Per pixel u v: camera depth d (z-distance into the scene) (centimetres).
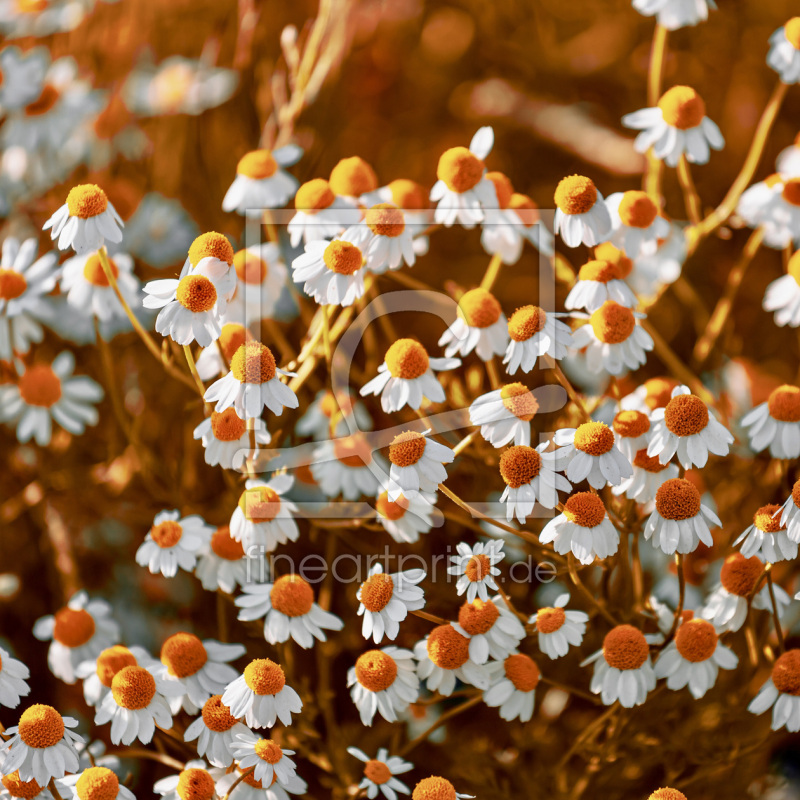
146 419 84
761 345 87
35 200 86
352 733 80
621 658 75
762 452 82
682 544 74
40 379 81
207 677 76
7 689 75
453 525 81
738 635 79
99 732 81
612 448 75
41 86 87
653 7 80
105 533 83
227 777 75
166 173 87
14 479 84
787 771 81
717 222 81
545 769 79
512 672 76
